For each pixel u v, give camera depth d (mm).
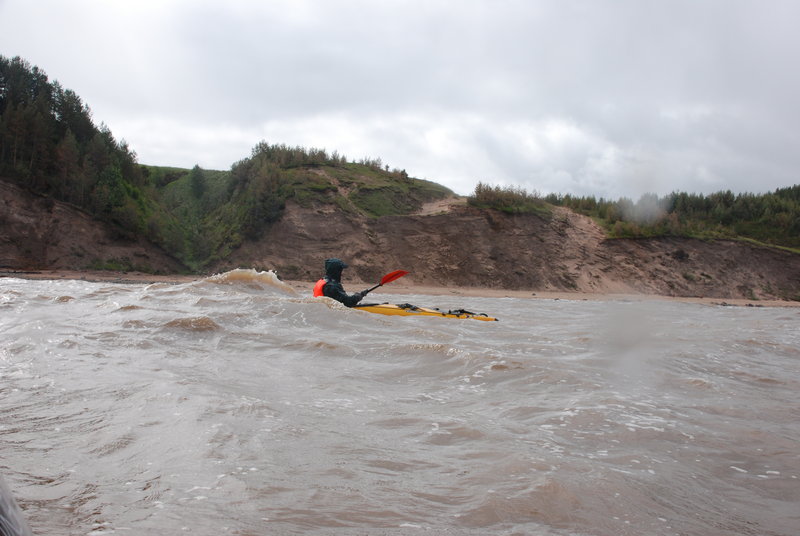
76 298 7145
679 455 2660
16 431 2547
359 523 1806
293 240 21266
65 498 1876
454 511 1927
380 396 3529
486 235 22766
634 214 25562
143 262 19484
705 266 23438
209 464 2229
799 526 1982
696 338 7172
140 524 1704
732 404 3738
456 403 3422
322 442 2582
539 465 2373
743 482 2379
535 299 17625
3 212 17703
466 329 6938
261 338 5215
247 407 3031
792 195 29562
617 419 3178
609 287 22031
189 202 27047
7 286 9359
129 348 4496
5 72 21062
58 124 21047
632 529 1880
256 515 1812
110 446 2393
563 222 24422
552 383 3977
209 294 7840
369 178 25438
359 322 6480
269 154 25922
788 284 23109
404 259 21562
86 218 19297
